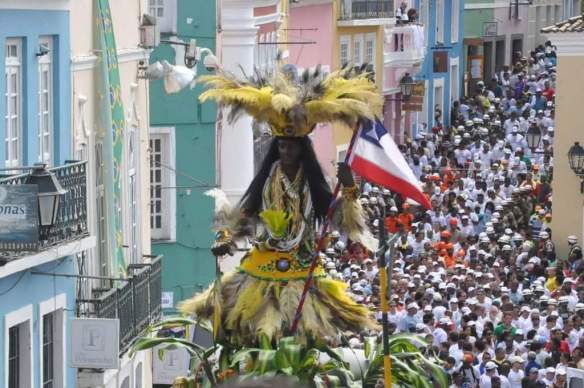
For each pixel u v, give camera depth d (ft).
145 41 123.65
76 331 100.22
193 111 151.02
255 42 171.22
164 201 150.51
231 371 46.24
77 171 97.91
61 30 101.19
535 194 197.88
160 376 115.55
